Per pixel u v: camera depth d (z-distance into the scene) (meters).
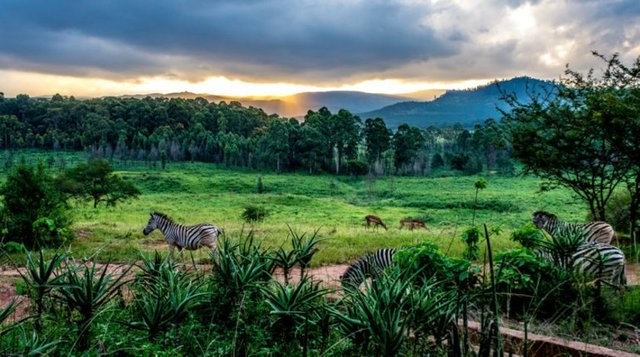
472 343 5.47
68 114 156.38
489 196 61.41
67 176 47.19
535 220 13.36
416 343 4.68
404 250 7.48
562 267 7.59
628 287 8.07
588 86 14.73
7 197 15.55
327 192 82.88
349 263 13.12
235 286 5.84
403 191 77.56
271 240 16.41
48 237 15.48
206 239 13.38
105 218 32.38
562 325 6.67
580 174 16.11
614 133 13.50
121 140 130.25
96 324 5.44
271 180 91.38
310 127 114.31
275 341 5.37
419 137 112.31
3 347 4.99
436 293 5.36
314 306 5.46
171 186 81.44
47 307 6.37
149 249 15.21
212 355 4.99
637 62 14.20
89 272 5.71
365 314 4.41
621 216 16.45
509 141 15.88
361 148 147.25
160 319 5.21
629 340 6.34
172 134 139.38
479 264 10.48
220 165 119.69
